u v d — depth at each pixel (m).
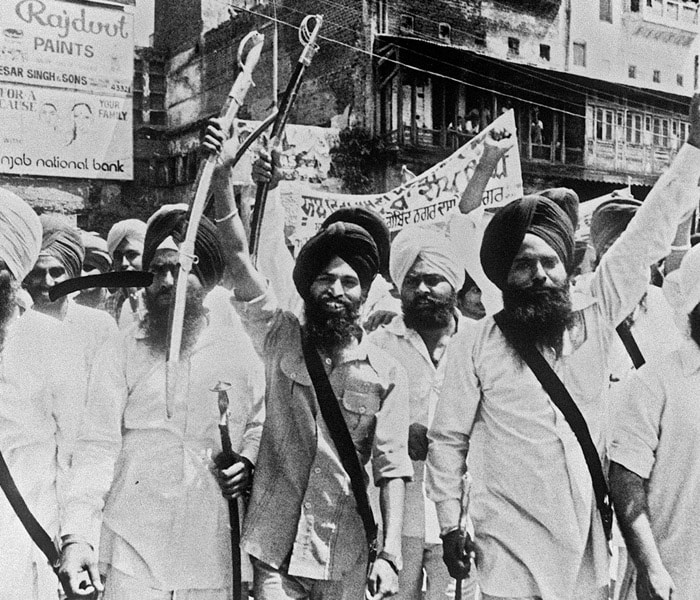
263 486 3.44
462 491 3.70
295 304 3.46
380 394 3.56
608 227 3.96
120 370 3.29
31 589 3.21
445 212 3.65
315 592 3.52
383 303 3.58
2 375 3.17
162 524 3.33
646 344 3.98
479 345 3.72
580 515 3.84
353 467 3.53
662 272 4.04
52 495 3.24
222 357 3.38
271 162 3.37
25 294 3.19
